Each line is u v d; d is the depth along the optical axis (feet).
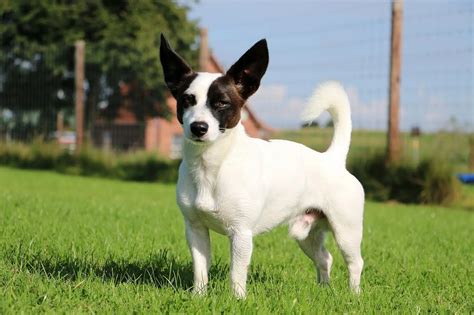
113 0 99.60
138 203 35.88
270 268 19.43
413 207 41.91
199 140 13.87
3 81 90.38
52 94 93.40
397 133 47.09
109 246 19.66
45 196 36.52
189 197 14.75
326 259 17.99
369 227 28.91
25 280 14.65
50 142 71.77
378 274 19.03
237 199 14.39
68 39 95.30
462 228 31.17
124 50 91.76
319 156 16.84
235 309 13.12
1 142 75.10
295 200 15.99
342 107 17.53
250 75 15.23
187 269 18.04
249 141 15.10
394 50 46.85
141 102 84.74
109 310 12.92
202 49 57.77
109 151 65.98
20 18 97.19
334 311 13.94
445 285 17.72
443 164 45.42
